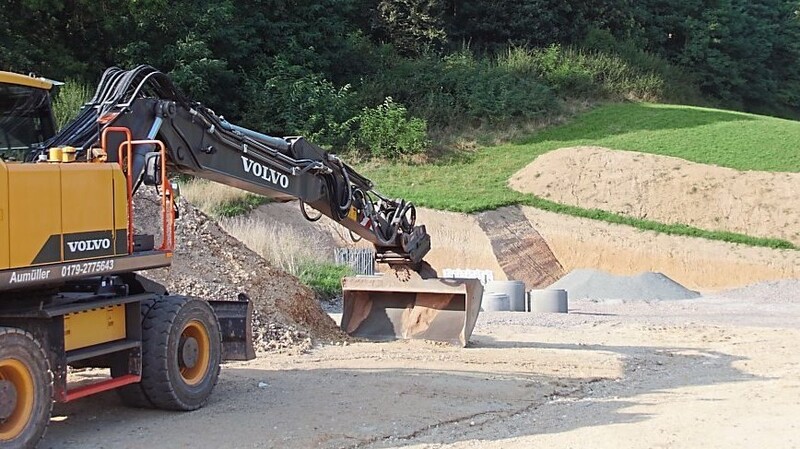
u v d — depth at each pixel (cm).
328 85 4244
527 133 4512
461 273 2845
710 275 3234
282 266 2211
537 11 5566
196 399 883
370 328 1431
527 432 828
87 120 854
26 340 691
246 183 975
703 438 799
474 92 4641
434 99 4588
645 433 820
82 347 783
